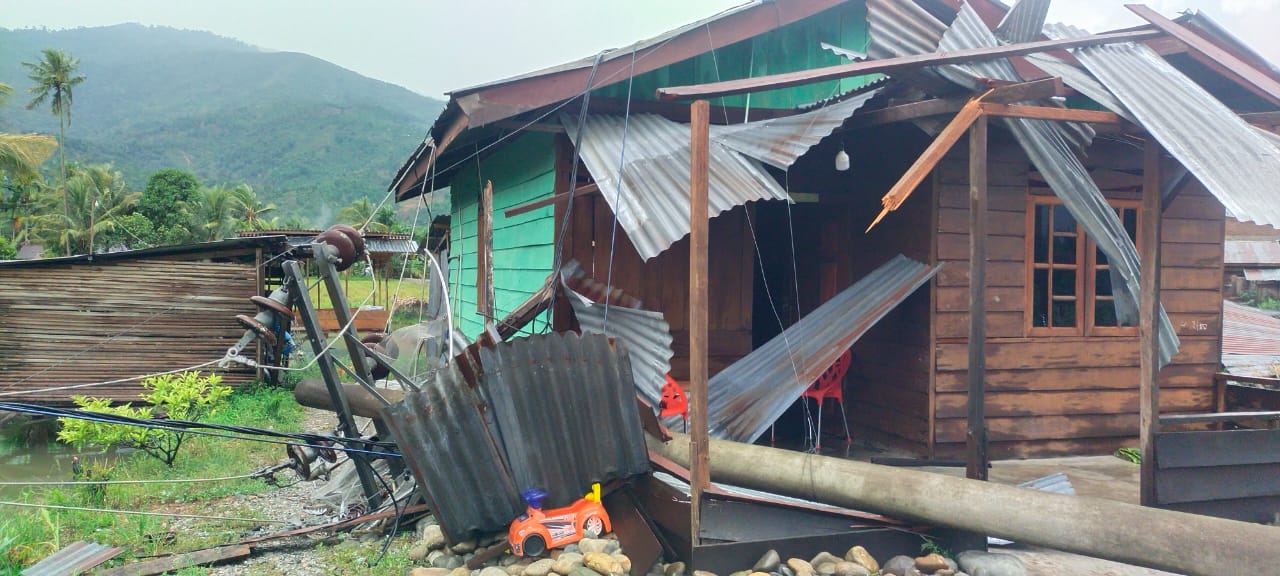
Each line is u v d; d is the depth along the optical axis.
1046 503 3.96
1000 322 6.80
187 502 6.08
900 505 4.25
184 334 10.99
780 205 8.48
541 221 6.98
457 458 4.31
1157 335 4.72
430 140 7.52
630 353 5.59
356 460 5.51
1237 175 4.23
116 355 10.67
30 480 7.17
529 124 6.36
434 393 4.30
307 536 5.14
